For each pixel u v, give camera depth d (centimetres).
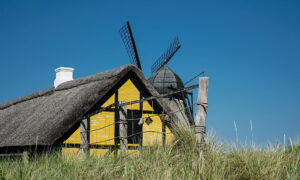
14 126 1176
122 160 724
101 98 1094
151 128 1145
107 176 643
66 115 992
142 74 1148
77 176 639
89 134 1049
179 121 754
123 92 1138
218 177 567
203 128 675
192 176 563
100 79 1151
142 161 663
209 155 636
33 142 935
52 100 1221
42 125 1009
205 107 686
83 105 1023
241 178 622
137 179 620
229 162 640
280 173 598
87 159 723
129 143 1098
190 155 648
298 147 686
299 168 618
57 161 725
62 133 969
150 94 1159
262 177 602
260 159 644
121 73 1108
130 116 1131
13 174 636
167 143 719
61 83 1394
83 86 1176
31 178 612
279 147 693
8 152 1130
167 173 569
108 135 1080
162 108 1147
